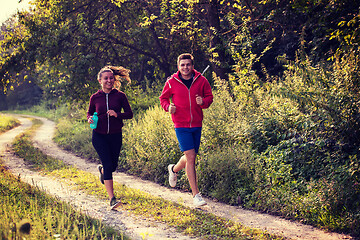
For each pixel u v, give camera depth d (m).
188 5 12.62
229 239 4.10
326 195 4.96
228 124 7.88
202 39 14.27
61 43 14.68
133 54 17.38
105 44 16.64
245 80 8.95
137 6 16.16
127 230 4.41
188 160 5.28
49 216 4.21
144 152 8.59
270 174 6.09
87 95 15.12
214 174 6.59
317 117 6.22
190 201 6.01
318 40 9.45
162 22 14.91
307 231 4.51
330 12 8.97
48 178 7.74
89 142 12.50
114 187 6.71
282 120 7.15
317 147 6.08
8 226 3.74
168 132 8.55
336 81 5.99
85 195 6.16
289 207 5.20
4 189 5.91
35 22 15.08
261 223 4.86
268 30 12.03
